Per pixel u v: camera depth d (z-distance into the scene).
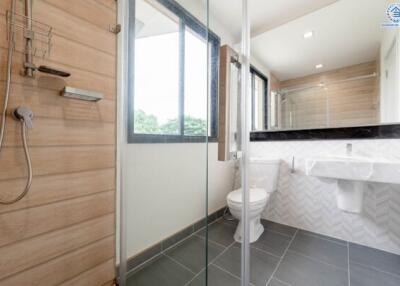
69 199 1.05
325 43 1.82
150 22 1.33
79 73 1.07
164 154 1.30
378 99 1.58
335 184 1.72
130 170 1.34
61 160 1.02
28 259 0.91
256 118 2.16
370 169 1.18
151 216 1.32
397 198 1.48
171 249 1.26
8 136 0.85
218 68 1.11
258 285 1.20
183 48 1.23
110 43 1.22
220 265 1.37
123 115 1.32
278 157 2.02
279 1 1.79
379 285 1.20
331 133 1.73
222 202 1.78
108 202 1.24
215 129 1.13
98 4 1.16
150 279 1.25
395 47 1.51
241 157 1.03
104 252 1.21
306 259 1.45
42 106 0.94
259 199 1.61
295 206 1.95
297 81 1.97
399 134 1.45
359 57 1.67
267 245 1.64
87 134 1.13
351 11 1.68
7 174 0.85
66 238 1.04
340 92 1.76
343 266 1.37
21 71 0.88
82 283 1.11
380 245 1.55
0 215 0.83
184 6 1.24
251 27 2.14
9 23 0.84
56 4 0.98
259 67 2.14
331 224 1.76
